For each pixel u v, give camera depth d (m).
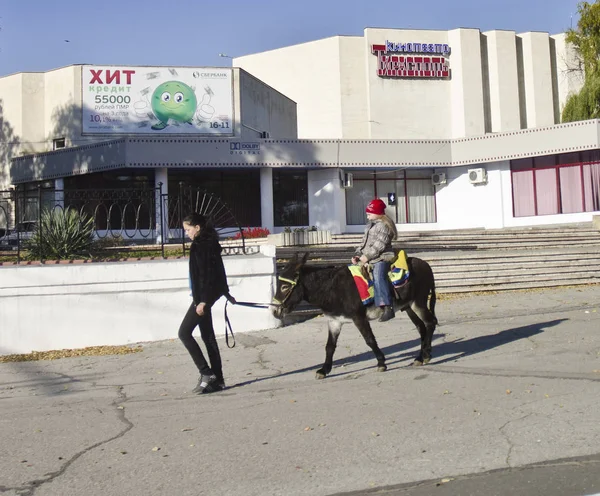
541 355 9.89
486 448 6.05
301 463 5.94
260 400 8.32
